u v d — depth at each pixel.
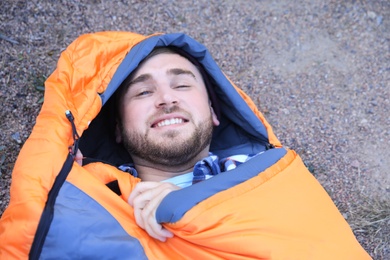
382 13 2.26
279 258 1.30
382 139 2.04
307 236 1.36
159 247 1.37
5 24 1.97
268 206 1.38
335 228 1.43
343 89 2.12
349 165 1.99
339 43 2.21
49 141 1.40
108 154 1.78
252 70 2.12
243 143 1.81
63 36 2.02
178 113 1.60
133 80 1.66
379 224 1.87
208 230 1.30
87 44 1.66
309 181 1.52
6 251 1.29
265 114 2.05
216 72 1.74
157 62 1.68
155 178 1.68
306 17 2.24
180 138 1.59
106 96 1.61
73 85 1.57
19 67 1.93
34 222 1.28
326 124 2.06
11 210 1.32
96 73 1.63
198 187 1.36
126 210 1.38
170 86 1.66
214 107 1.80
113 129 1.78
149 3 2.15
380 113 2.09
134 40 1.71
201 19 2.17
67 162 1.38
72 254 1.29
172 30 2.13
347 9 2.26
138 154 1.65
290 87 2.11
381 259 1.82
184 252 1.35
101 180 1.47
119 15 2.10
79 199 1.35
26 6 2.01
